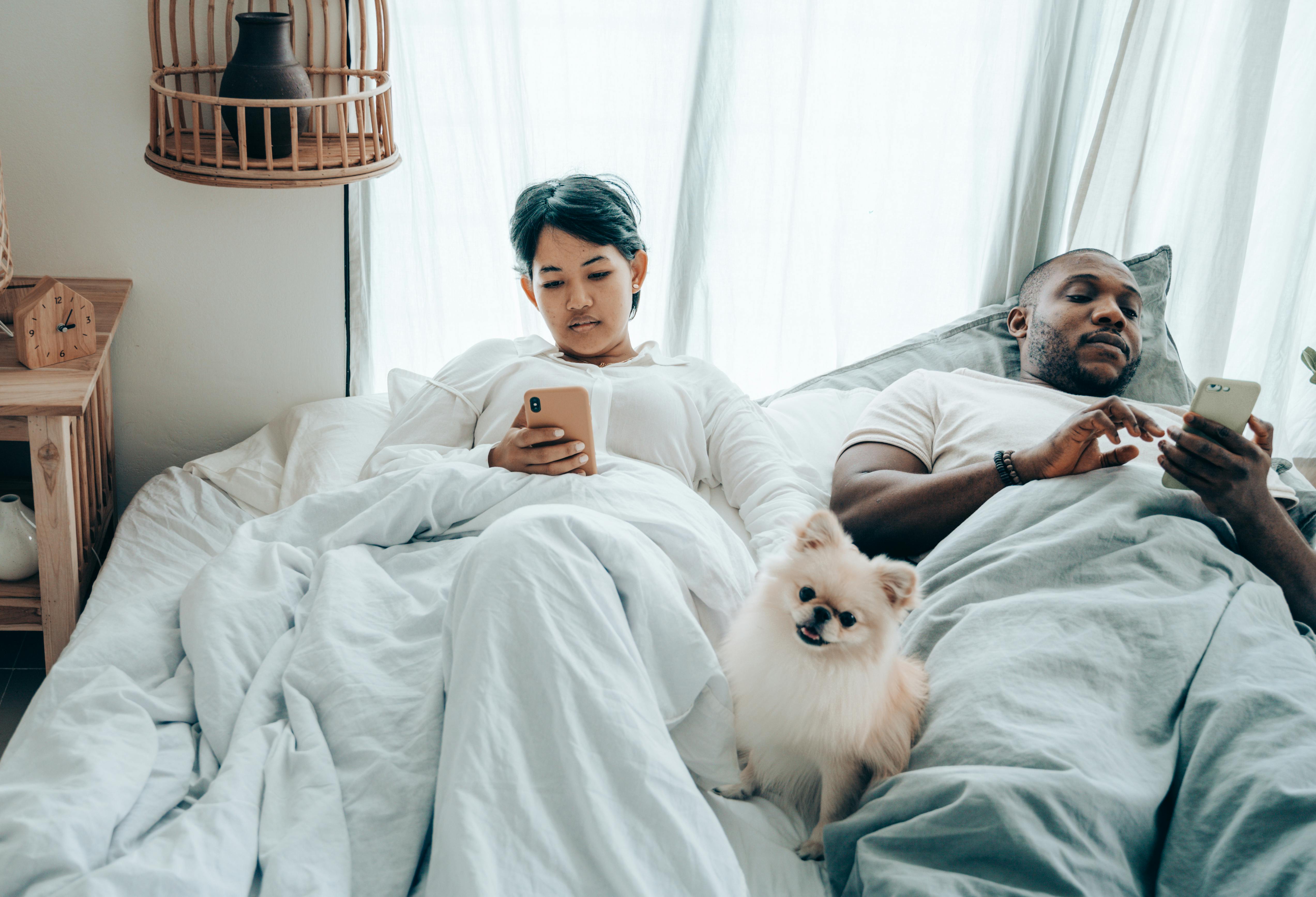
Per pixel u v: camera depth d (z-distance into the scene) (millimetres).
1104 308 1673
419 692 994
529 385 1582
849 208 2055
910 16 1941
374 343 1983
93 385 1452
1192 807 900
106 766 854
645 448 1561
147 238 1842
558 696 885
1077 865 811
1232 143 2008
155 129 1655
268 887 768
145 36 1720
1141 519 1248
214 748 960
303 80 1598
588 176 1629
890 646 942
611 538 1063
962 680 1032
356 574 1152
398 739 936
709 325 2076
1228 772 901
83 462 1564
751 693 987
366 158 1666
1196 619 1093
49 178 1777
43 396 1385
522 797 819
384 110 1726
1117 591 1146
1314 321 2277
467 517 1299
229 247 1864
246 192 1826
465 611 957
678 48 1901
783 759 1010
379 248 1912
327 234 1875
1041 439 1503
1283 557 1317
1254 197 2035
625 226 1591
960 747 948
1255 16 1924
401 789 877
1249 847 830
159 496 1666
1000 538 1274
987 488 1385
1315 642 1230
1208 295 2098
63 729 908
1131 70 1942
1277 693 967
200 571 1146
